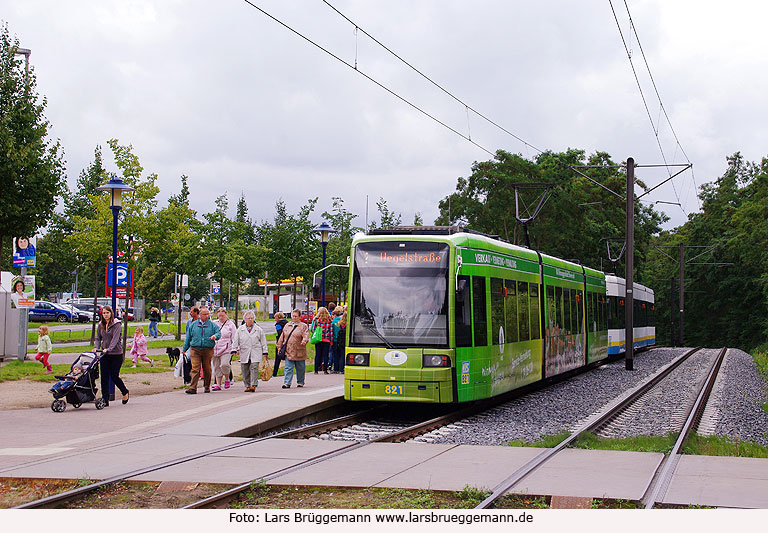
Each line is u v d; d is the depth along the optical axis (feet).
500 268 61.36
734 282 253.03
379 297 54.08
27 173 94.17
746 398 75.61
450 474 30.96
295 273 148.56
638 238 213.46
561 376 86.79
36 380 69.15
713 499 26.81
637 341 139.44
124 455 34.91
